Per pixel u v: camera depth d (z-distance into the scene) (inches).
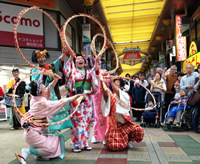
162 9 444.8
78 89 145.3
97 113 158.2
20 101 244.1
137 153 134.0
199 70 203.9
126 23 548.1
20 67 345.4
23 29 334.3
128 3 428.5
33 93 116.3
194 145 151.3
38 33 344.8
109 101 143.9
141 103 273.3
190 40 476.4
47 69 137.1
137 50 723.4
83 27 409.1
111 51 759.1
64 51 142.6
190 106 204.8
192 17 436.8
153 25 570.6
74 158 126.9
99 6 405.4
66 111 129.5
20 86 244.7
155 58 965.2
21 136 201.3
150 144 156.6
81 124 142.1
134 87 282.7
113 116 146.7
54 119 126.0
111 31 607.5
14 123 244.8
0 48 319.6
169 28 545.3
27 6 339.6
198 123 202.7
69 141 174.1
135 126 144.9
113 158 124.6
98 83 147.9
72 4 410.6
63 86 156.9
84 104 144.8
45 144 119.5
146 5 440.5
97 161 119.7
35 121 118.3
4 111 334.6
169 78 249.6
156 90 237.9
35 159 126.5
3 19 323.0
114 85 146.6
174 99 227.3
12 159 128.3
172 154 129.2
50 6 354.0
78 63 149.0
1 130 239.6
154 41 679.7
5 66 331.9
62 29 141.9
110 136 142.7
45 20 351.9
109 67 776.3
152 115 227.9
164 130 216.2
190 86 209.2
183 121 208.8
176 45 427.5
